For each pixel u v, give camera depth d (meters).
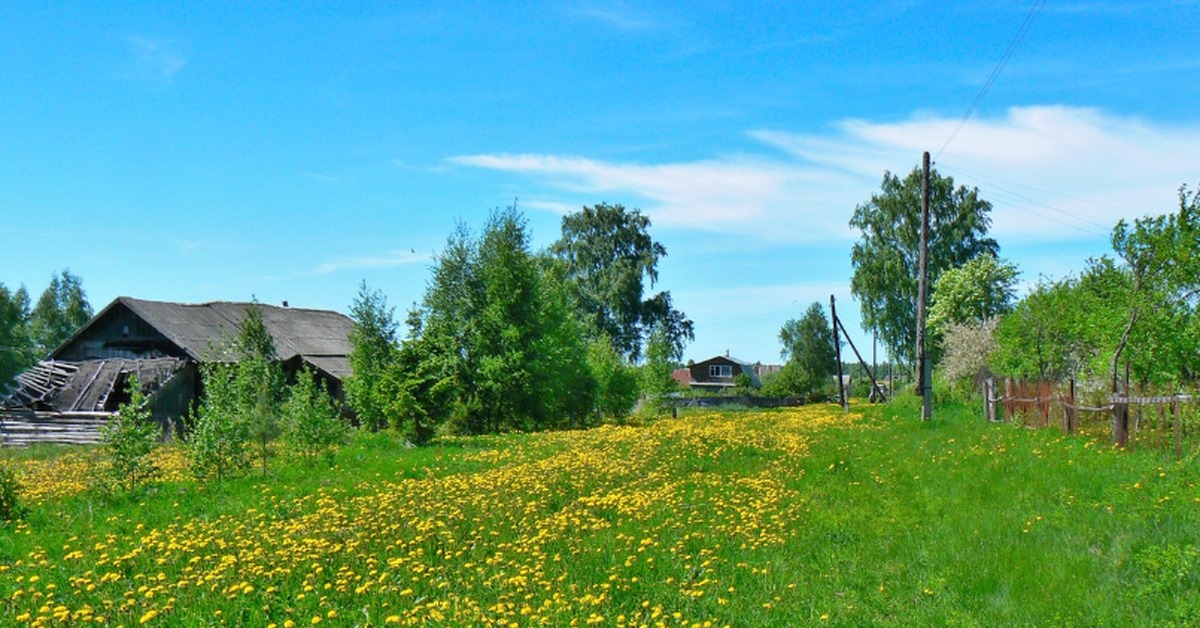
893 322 63.00
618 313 72.19
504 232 38.62
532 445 24.70
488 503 13.77
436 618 8.30
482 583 9.73
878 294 63.12
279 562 10.34
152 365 38.31
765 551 11.17
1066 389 23.58
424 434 26.69
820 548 11.31
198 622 8.35
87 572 10.07
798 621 8.63
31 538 12.49
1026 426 25.70
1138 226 22.20
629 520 12.82
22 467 22.14
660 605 8.87
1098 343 25.91
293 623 8.25
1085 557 10.11
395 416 26.73
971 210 64.12
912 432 26.31
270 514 13.80
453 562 10.66
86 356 42.34
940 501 13.94
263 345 37.56
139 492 16.25
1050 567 9.84
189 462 18.19
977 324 47.03
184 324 41.50
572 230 75.62
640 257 75.06
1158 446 16.88
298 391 22.64
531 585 9.55
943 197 64.19
